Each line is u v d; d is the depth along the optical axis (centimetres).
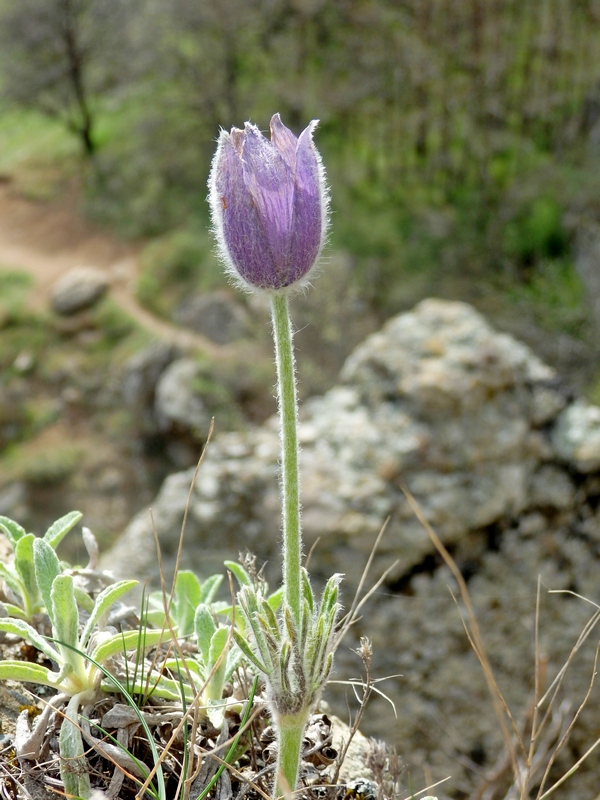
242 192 130
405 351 604
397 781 175
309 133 135
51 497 1764
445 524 538
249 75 2502
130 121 2697
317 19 2417
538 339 1542
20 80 2678
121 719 158
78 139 2748
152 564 565
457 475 553
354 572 523
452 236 2000
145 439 1753
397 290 1844
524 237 1898
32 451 1842
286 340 134
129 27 2616
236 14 2377
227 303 1886
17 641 190
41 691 180
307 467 562
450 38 2250
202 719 168
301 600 133
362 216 2122
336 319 1650
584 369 1412
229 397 1662
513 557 546
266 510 554
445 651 513
